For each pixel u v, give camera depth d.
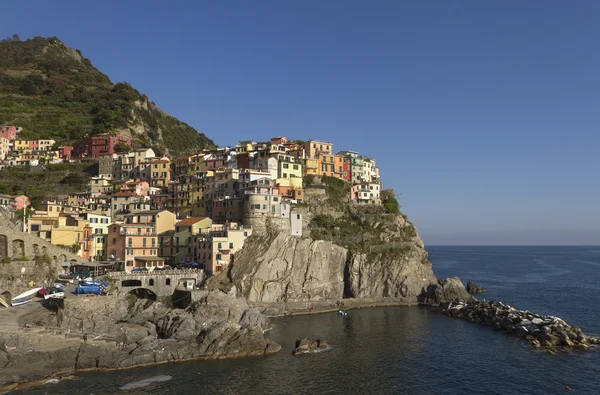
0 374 70.00
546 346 93.75
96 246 127.31
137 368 77.81
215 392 69.00
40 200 158.88
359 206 163.62
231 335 87.38
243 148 182.12
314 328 107.06
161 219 134.50
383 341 97.06
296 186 155.88
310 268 132.00
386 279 141.75
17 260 100.69
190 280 116.94
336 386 72.75
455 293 140.38
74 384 70.25
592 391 71.62
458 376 77.69
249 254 125.25
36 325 82.44
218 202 148.12
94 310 89.44
